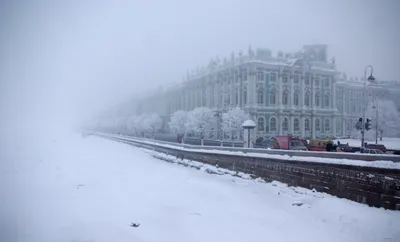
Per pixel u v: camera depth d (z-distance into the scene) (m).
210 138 62.50
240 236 15.61
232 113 52.72
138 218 17.66
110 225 16.28
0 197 21.00
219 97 71.19
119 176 29.78
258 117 59.22
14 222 16.23
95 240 14.29
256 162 24.91
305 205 19.14
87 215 17.81
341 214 16.77
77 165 36.78
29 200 20.58
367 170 16.78
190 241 14.84
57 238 14.30
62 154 48.22
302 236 15.56
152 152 46.66
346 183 17.86
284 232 16.08
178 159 37.25
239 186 25.05
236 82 64.62
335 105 69.25
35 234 14.62
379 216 15.30
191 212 18.95
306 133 64.25
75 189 23.97
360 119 27.08
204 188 24.81
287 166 22.02
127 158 44.00
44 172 31.48
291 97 62.56
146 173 31.59
